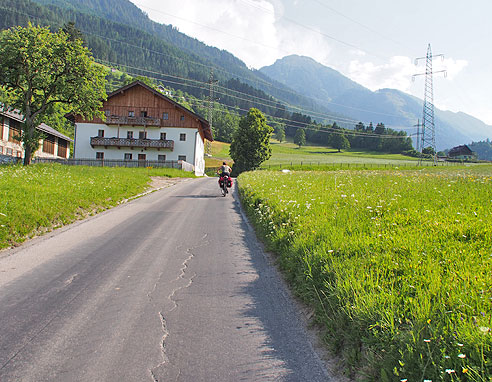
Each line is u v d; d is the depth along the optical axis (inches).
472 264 168.7
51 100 1337.4
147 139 2161.7
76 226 392.8
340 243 222.5
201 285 223.6
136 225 408.8
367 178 685.9
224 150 5068.9
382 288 154.4
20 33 1217.4
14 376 129.6
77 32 2925.7
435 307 132.9
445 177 635.5
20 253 287.3
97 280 230.5
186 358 141.9
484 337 109.3
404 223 259.8
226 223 431.2
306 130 7859.3
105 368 134.6
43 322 172.1
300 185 601.6
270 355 144.9
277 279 235.3
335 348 145.9
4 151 1598.2
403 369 111.0
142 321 173.9
